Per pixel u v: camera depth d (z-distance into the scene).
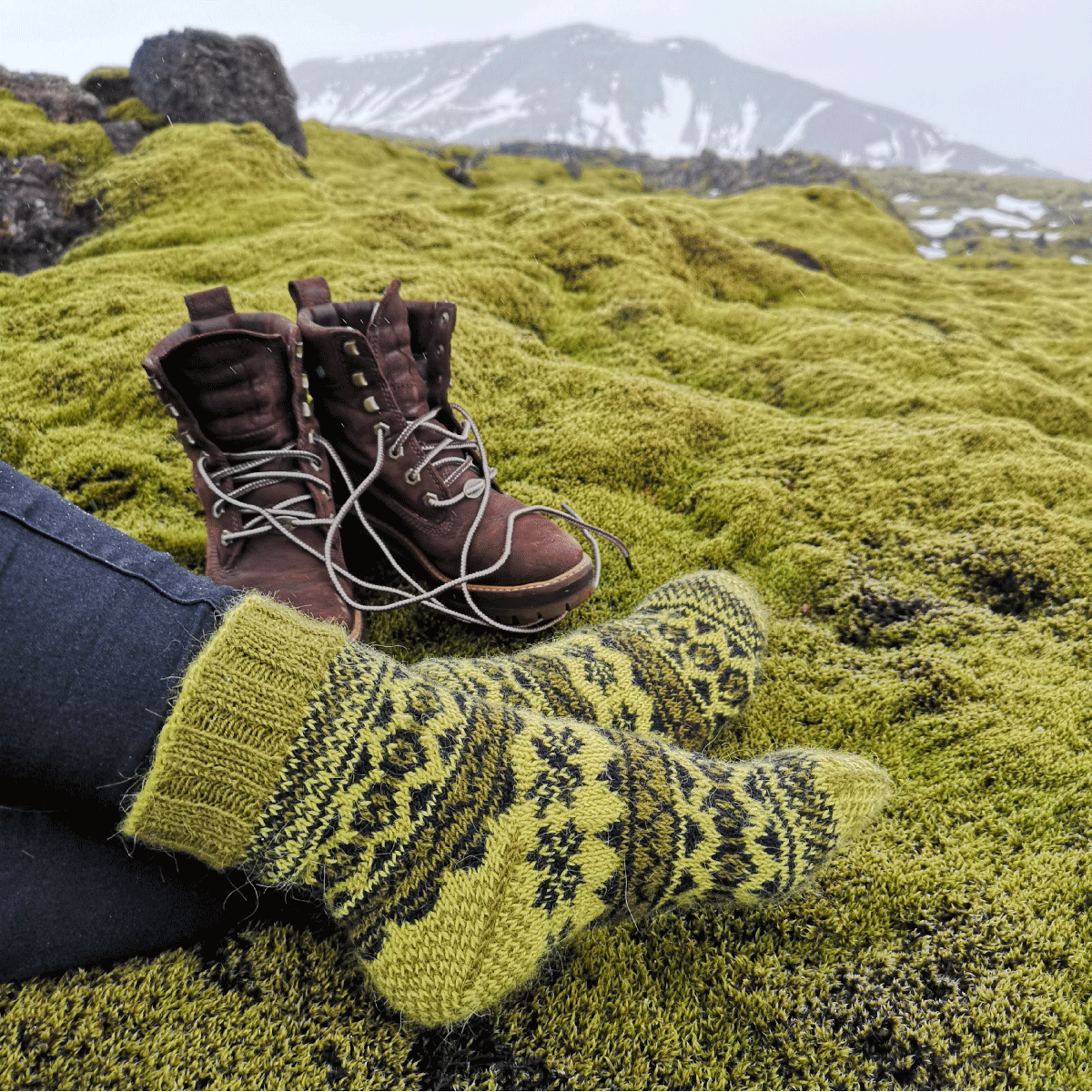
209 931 1.02
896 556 2.06
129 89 7.54
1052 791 1.38
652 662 1.33
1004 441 2.56
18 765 0.73
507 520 1.62
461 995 0.87
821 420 2.79
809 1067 0.96
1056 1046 0.98
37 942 0.85
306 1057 0.90
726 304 3.91
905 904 1.16
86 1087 0.82
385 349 1.58
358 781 0.84
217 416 1.45
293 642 0.85
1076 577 1.96
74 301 3.16
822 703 1.58
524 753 0.93
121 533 0.84
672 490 2.37
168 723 0.76
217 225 4.24
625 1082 0.93
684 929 1.12
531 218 4.50
